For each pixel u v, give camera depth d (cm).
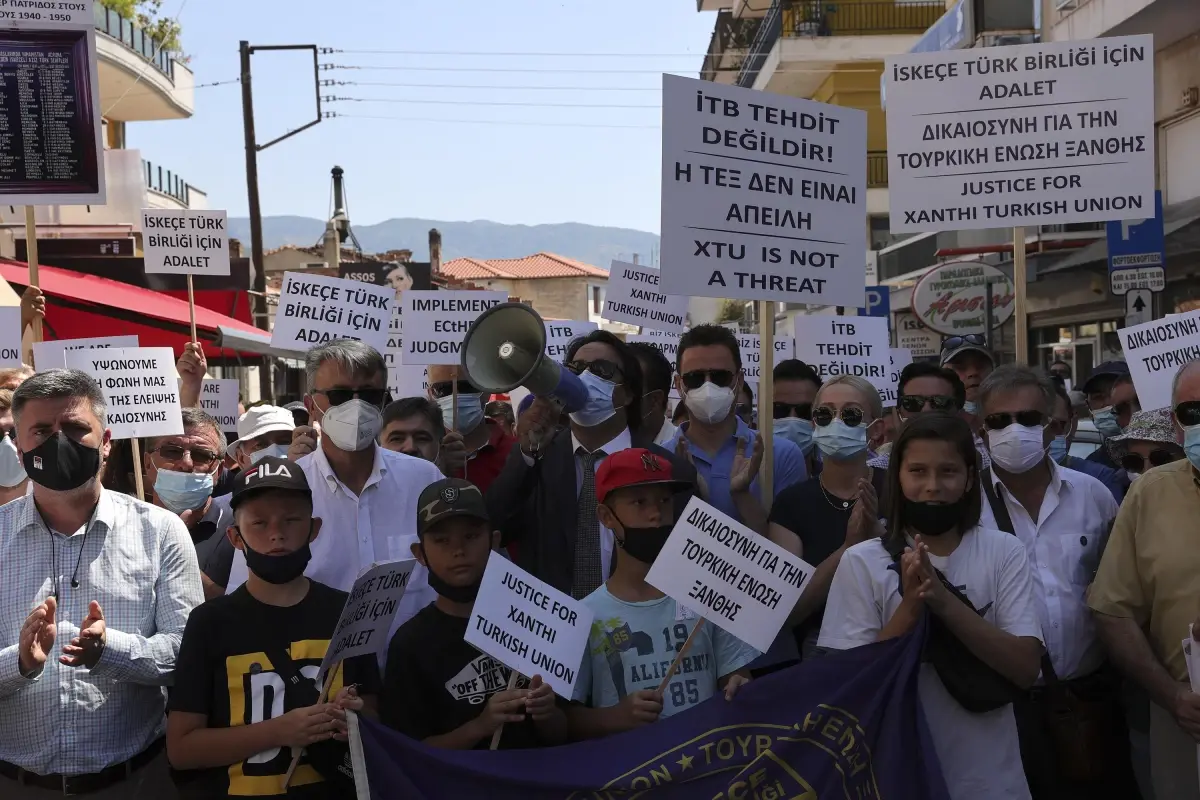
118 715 379
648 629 373
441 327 733
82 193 626
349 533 450
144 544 389
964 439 366
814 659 365
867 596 371
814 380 637
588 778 353
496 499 446
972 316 1345
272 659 356
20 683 347
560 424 485
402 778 346
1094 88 505
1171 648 379
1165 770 386
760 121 461
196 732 348
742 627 353
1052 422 426
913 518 367
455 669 368
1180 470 390
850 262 478
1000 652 346
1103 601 390
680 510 418
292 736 339
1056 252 1759
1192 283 1485
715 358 473
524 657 348
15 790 372
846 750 350
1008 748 359
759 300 466
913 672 351
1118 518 396
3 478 450
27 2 620
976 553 368
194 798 352
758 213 461
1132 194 505
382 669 411
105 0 2409
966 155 514
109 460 571
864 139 483
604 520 382
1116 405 611
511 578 350
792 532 446
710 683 376
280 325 719
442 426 579
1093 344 1922
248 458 688
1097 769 392
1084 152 507
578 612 355
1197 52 1455
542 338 407
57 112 624
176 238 792
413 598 447
